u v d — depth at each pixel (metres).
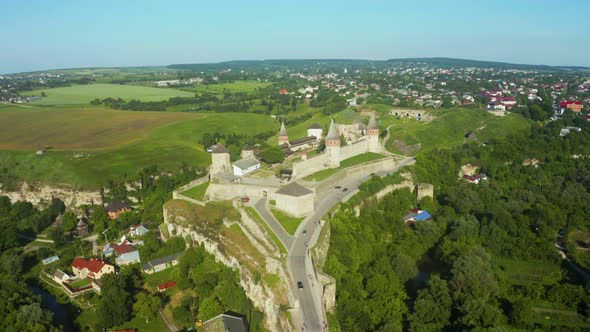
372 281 122.25
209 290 131.88
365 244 143.62
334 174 185.50
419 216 181.75
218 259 145.62
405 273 135.62
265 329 113.31
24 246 185.00
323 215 146.88
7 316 114.50
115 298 123.94
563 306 126.50
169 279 143.75
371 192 176.12
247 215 147.25
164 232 174.50
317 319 97.88
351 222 151.25
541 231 167.50
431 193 199.50
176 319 122.62
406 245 154.00
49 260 167.38
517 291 131.62
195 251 151.62
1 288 128.38
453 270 128.25
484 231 166.62
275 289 112.88
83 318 127.44
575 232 176.75
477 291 120.56
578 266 150.62
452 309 118.44
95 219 198.88
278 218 144.62
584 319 120.69
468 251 142.88
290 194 148.00
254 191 168.12
